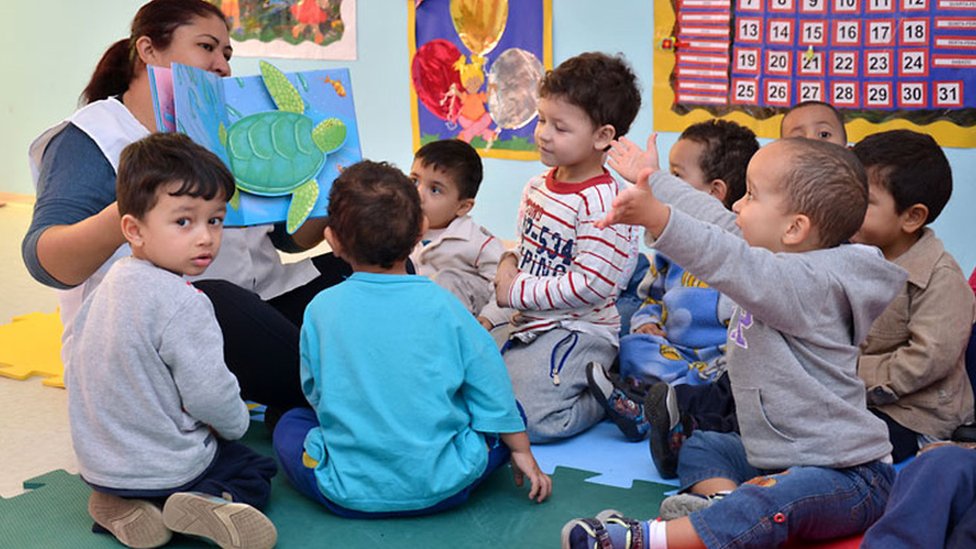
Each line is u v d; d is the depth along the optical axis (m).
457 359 1.83
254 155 2.10
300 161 2.16
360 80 4.18
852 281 1.65
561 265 2.23
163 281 1.67
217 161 1.70
